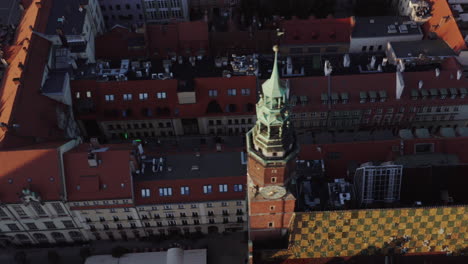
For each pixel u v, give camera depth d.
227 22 143.50
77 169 83.94
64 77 103.00
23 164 82.25
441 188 80.19
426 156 83.00
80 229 91.81
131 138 113.88
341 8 149.75
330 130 111.12
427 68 109.31
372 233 72.81
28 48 100.38
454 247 74.62
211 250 93.06
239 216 90.38
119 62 113.75
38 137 91.75
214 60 112.00
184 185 85.25
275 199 63.56
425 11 120.88
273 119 52.84
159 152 98.69
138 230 93.31
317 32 119.62
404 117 108.25
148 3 136.88
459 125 110.88
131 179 84.06
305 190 79.56
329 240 72.81
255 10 139.50
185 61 112.19
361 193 78.12
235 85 105.81
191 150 102.62
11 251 95.56
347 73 108.56
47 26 109.31
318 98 104.31
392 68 109.06
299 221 69.44
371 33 119.62
